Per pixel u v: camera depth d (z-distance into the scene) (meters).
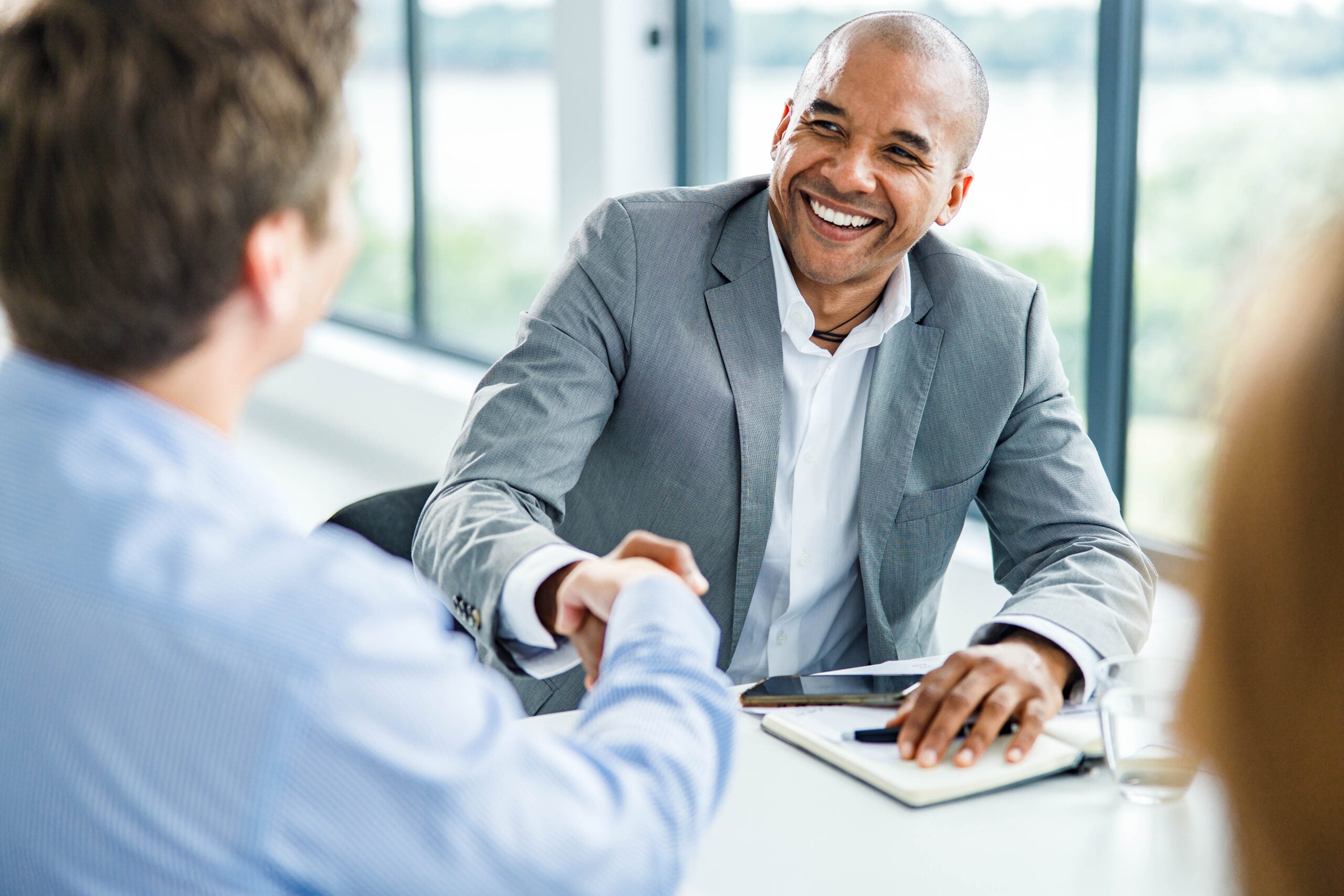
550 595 1.11
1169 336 2.36
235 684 0.53
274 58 0.59
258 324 0.63
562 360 1.50
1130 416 2.46
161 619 0.54
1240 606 0.30
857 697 1.19
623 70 3.44
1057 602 1.29
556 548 1.15
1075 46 2.42
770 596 1.61
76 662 0.53
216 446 0.61
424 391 4.21
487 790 0.56
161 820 0.53
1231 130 2.19
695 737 0.68
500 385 1.49
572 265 1.57
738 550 1.54
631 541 0.93
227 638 0.54
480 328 4.47
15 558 0.55
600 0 3.38
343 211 0.66
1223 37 2.18
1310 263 0.30
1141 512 2.45
